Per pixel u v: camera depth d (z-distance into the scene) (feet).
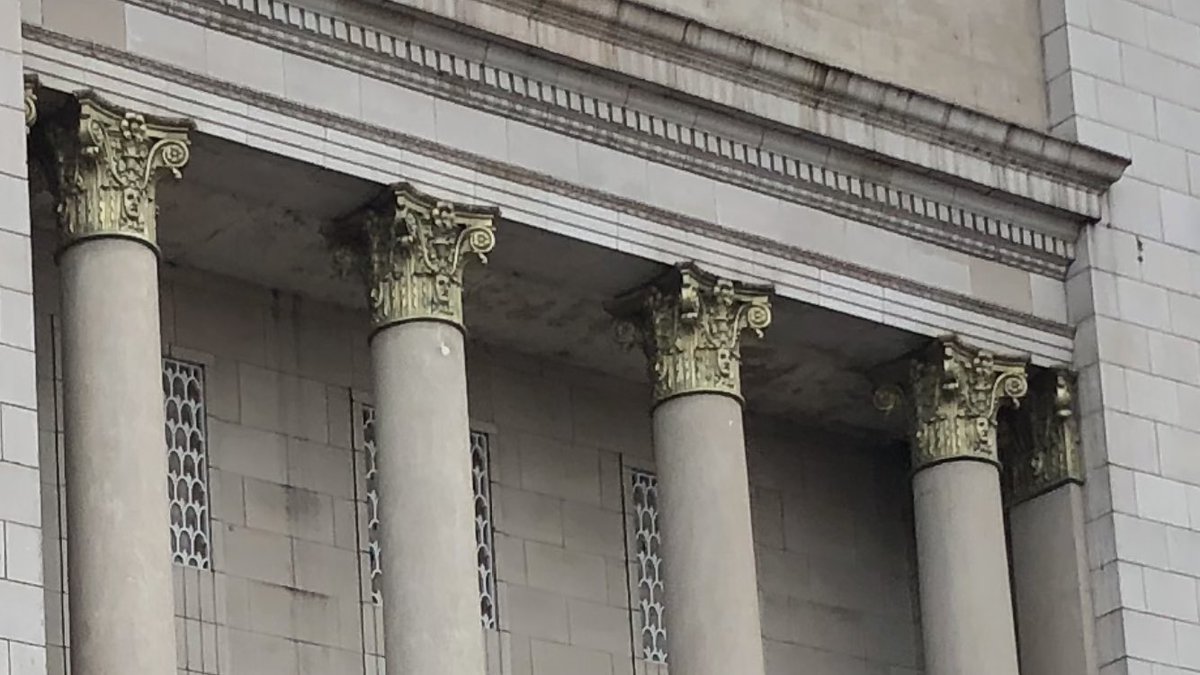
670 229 161.38
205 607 155.63
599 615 167.43
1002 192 171.73
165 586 142.51
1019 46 177.68
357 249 155.94
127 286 145.48
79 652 141.18
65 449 145.18
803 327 167.43
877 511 179.73
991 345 171.32
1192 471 174.09
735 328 162.71
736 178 164.14
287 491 159.74
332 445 161.79
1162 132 179.01
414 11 153.99
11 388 137.69
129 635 140.77
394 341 153.89
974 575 168.35
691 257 161.79
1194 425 175.01
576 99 159.33
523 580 165.58
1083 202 175.01
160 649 141.28
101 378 144.15
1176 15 181.98
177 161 147.43
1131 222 176.55
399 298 154.20
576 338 167.53
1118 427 172.96
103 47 146.61
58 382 153.69
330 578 159.84
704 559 159.22
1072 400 173.47
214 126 148.87
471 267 159.94
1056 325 173.68
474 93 156.66
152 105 147.43
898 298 168.45
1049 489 173.17
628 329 163.53
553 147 158.81
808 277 165.37
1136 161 177.58
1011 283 173.06
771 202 165.37
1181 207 178.29
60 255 146.41
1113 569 170.91
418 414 152.97
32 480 137.08
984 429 170.30
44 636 138.62
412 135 154.40
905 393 171.63
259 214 155.22
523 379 168.86
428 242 154.40
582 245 158.92
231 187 152.66
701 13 165.89
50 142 146.61
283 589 158.30
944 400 170.30
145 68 147.54
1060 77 177.47
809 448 178.60
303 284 161.68
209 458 157.99
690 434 160.86
